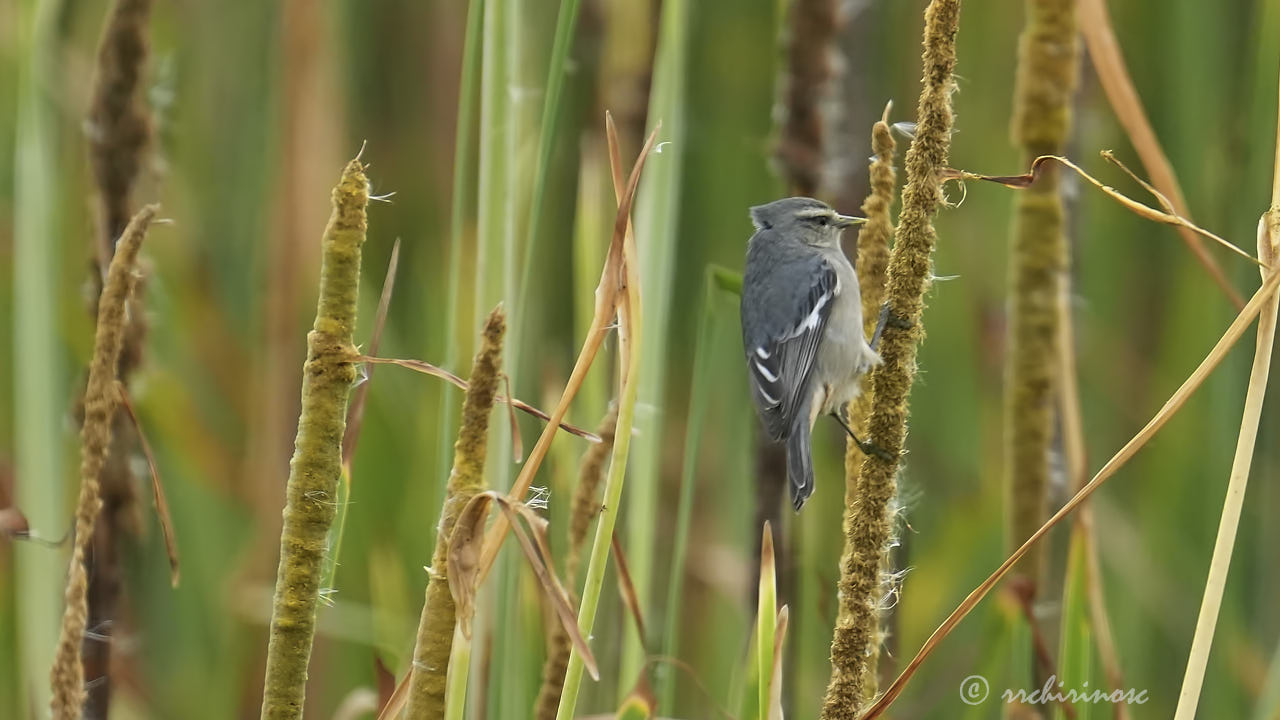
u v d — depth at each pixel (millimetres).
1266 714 8016
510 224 7203
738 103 12719
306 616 5211
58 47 11422
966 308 12852
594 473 7305
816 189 9977
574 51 10797
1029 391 7785
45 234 8352
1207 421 11758
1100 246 12562
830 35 9695
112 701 8414
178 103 12586
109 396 5398
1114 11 12836
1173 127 11953
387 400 11320
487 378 5262
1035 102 7688
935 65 5992
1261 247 6000
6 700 10188
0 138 11531
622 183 5812
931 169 6039
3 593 10328
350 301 5129
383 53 12867
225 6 12883
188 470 11266
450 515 5336
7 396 11117
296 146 10469
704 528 11781
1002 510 11469
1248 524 11352
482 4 7387
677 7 8266
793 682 9250
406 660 8781
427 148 12766
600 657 9305
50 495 8250
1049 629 8828
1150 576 11570
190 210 12438
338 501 6500
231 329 12367
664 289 8188
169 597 10984
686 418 12211
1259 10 10859
